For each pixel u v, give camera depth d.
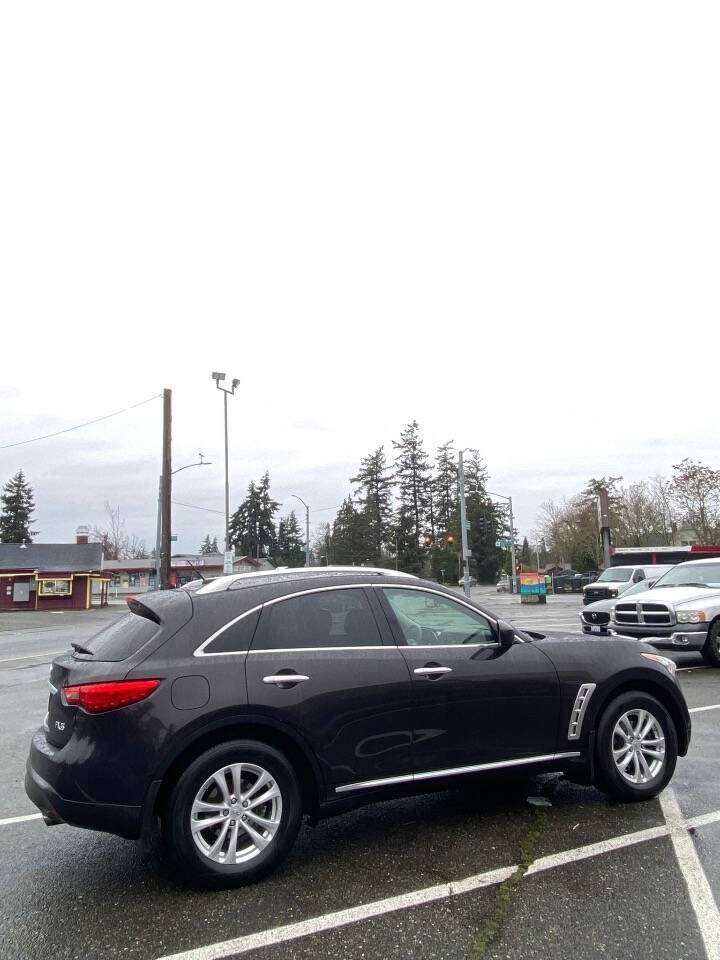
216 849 3.85
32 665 15.94
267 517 93.06
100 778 3.72
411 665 4.43
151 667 3.90
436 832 4.60
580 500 72.31
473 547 88.88
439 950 3.19
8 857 4.43
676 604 11.34
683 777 5.63
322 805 4.11
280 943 3.29
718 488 51.59
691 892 3.66
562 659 4.93
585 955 3.12
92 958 3.20
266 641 4.20
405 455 88.44
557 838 4.42
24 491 84.31
